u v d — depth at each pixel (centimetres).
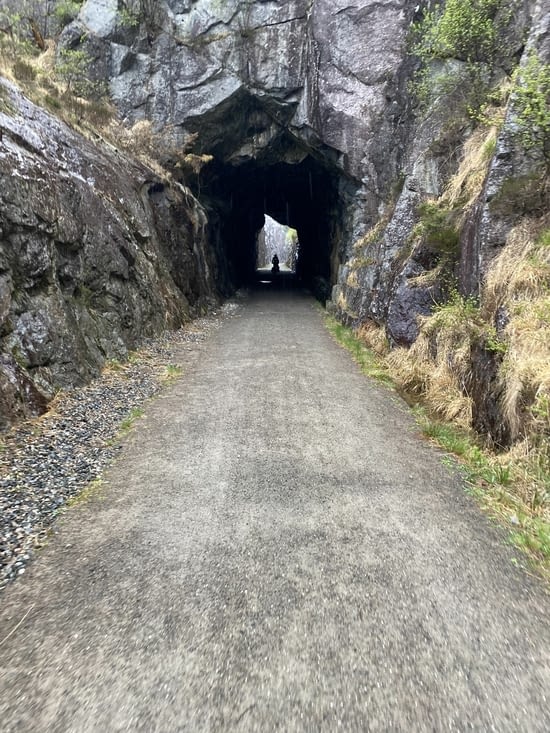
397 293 866
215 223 1984
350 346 1005
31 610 269
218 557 323
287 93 1502
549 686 223
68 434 512
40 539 336
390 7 1318
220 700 213
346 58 1382
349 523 367
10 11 1427
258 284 2672
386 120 1355
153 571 307
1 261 581
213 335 1147
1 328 552
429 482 436
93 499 396
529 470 421
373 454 495
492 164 659
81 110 1156
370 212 1417
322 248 2206
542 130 571
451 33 901
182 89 1513
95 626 258
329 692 218
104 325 806
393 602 280
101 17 1461
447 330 659
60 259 720
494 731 199
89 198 857
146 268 1059
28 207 645
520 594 289
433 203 906
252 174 2064
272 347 1015
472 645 248
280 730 199
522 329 493
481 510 388
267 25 1474
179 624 261
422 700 214
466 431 550
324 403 657
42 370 593
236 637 252
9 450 457
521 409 461
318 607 276
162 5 1504
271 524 365
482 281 637
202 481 433
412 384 719
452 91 1013
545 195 593
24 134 729
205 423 577
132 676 226
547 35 635
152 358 870
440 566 315
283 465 468
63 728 198
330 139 1434
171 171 1510
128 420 573
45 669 229
